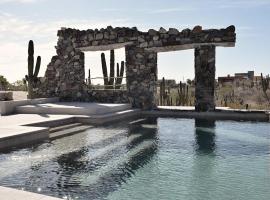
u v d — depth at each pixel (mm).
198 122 13930
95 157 7996
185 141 9977
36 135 9406
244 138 10445
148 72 17250
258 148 9055
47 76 19234
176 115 16078
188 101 27391
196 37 16047
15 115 13695
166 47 16844
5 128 9766
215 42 15734
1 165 7168
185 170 6945
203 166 7258
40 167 7066
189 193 5594
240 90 36219
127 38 17469
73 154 8234
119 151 8633
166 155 8250
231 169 7043
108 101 18000
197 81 16078
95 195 5480
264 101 30375
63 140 9906
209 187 5906
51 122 11875
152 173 6773
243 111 15125
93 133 11156
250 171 6902
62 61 18922
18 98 20516
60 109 14383
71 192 5609
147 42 17125
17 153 8211
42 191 5645
